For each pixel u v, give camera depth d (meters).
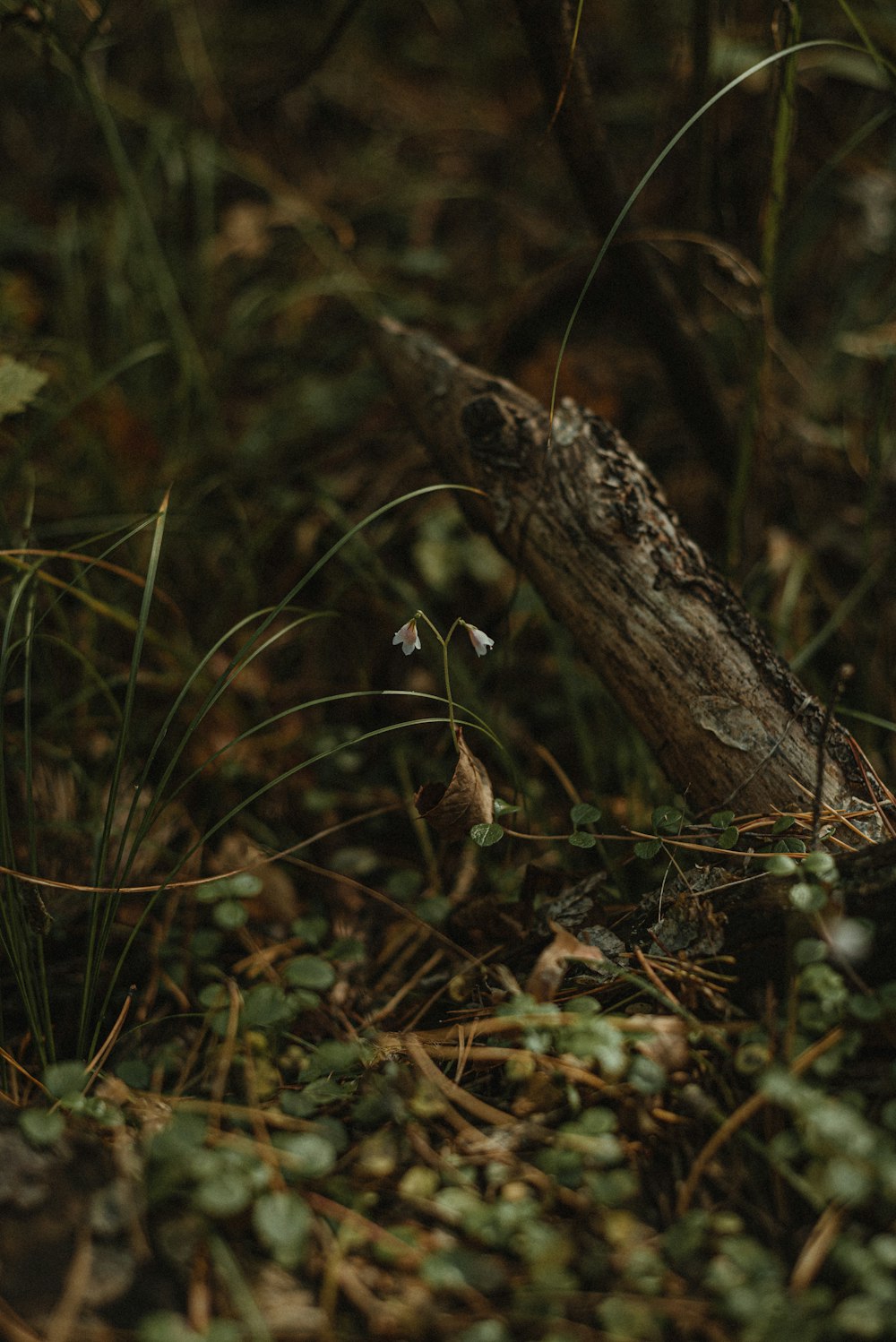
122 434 0.85
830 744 0.63
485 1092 0.60
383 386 0.89
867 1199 0.54
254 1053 0.62
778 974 0.59
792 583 0.78
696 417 0.78
